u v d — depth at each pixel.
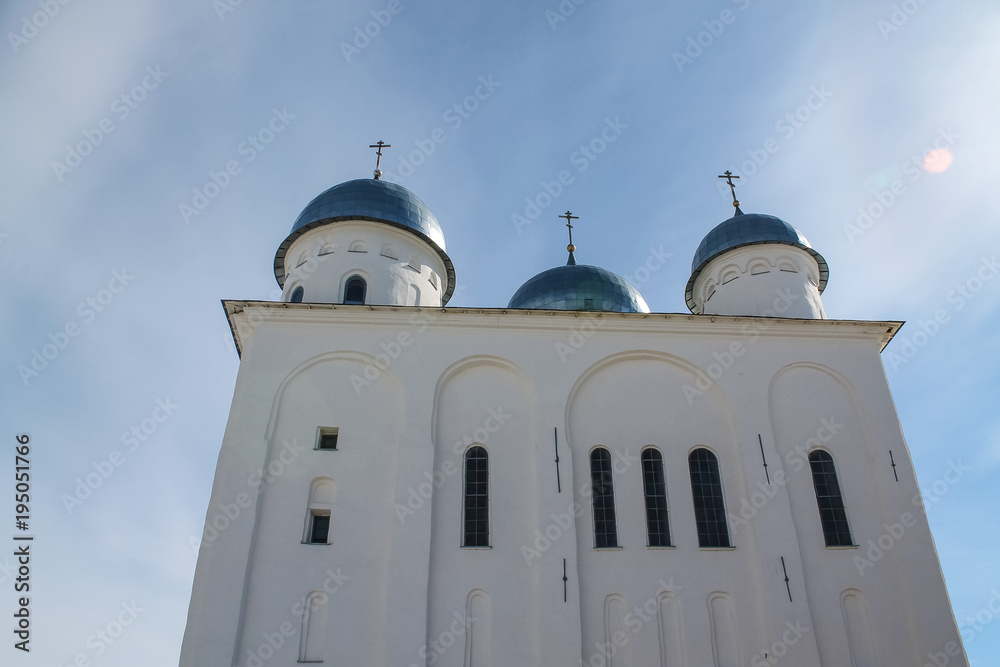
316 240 28.19
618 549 20.73
